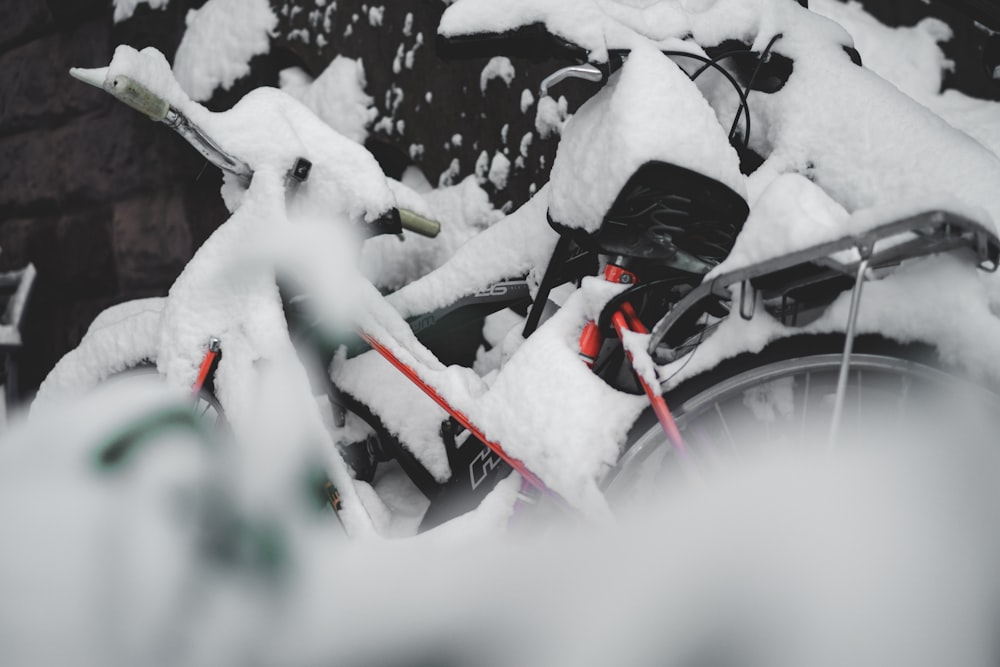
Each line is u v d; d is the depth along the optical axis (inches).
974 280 50.1
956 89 84.6
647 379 53.9
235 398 60.1
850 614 44.8
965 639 45.6
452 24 59.9
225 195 67.4
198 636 38.9
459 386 61.3
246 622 41.5
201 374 62.1
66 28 134.0
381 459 74.3
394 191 75.8
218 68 112.7
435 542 56.7
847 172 60.9
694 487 50.6
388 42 101.9
